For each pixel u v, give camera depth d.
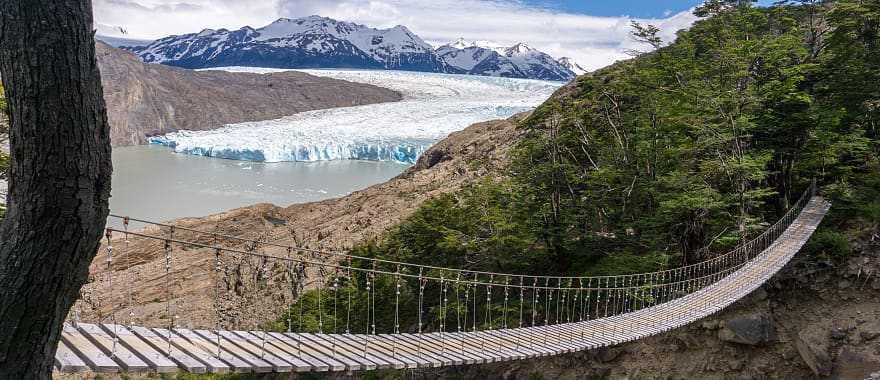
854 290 29.97
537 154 42.03
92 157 6.47
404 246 42.28
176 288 47.16
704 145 34.81
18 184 6.30
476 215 40.50
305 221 73.44
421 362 15.75
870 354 27.41
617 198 39.59
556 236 37.97
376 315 38.97
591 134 44.94
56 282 6.54
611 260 35.66
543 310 35.38
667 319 23.58
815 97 41.00
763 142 38.03
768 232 32.31
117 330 11.76
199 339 12.57
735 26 51.16
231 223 71.81
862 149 35.88
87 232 6.60
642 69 48.47
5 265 6.30
